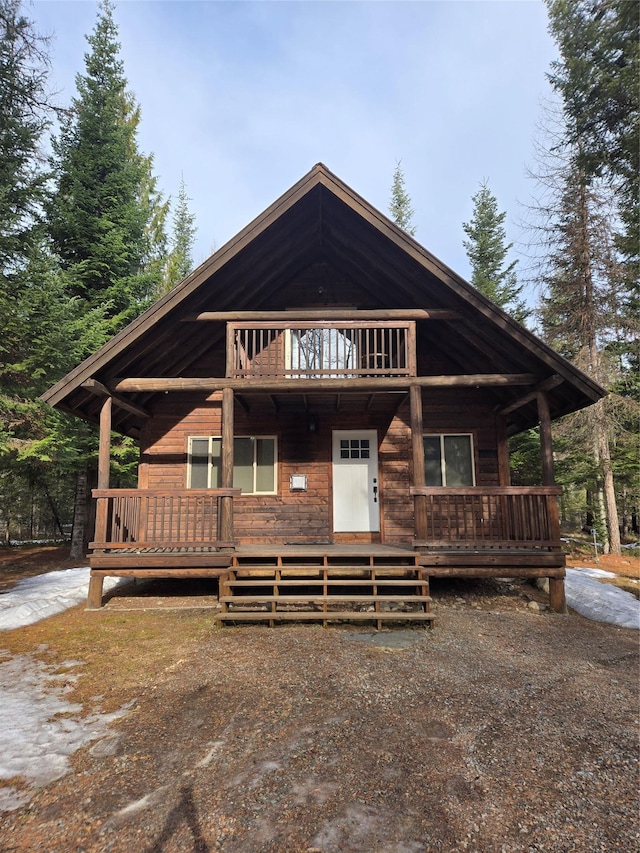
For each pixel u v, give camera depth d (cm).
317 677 438
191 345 930
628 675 459
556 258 1407
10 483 1524
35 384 987
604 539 1457
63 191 1365
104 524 726
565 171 1381
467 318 792
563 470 1551
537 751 313
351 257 909
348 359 857
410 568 677
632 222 1062
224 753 308
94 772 287
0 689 417
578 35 914
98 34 1447
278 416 981
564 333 1447
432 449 972
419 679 435
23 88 833
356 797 262
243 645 534
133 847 224
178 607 693
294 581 658
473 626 619
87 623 632
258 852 221
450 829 237
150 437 962
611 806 256
